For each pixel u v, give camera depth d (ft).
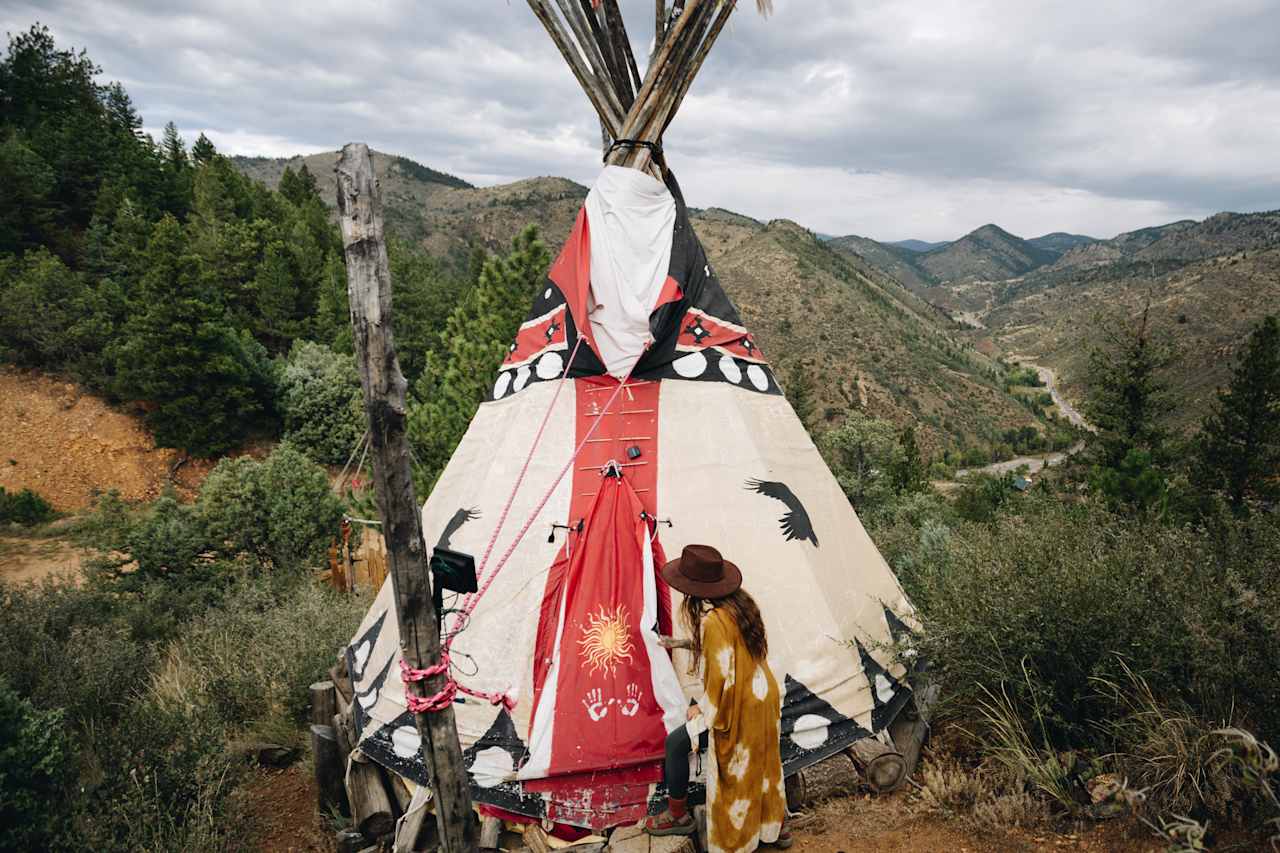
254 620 28.63
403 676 9.74
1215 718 11.39
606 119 18.90
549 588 14.87
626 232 17.26
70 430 101.35
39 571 69.62
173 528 42.01
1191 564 13.46
